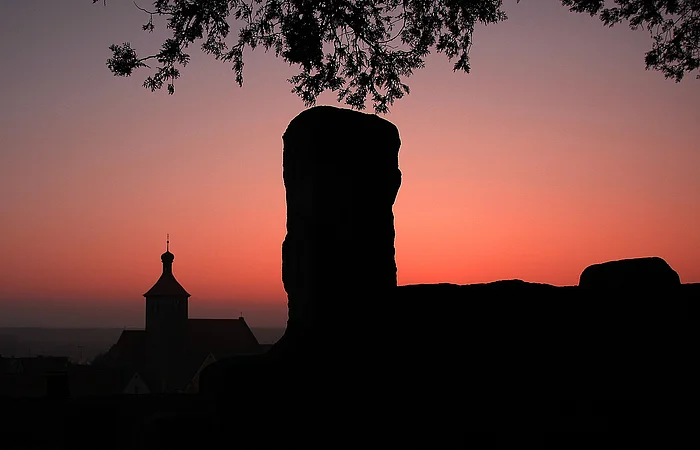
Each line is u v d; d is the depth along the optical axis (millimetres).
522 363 5641
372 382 5508
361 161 6453
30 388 38438
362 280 6289
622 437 5352
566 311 5930
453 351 5680
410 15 13078
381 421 5348
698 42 13305
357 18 12547
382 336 5801
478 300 5973
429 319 5871
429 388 5504
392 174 6691
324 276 6156
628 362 5672
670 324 5875
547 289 6133
